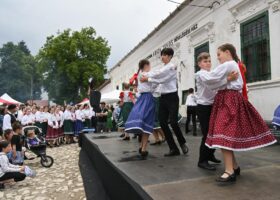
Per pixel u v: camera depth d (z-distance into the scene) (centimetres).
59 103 3775
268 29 804
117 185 372
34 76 7062
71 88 3678
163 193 283
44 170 823
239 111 319
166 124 486
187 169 381
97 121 1612
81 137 1126
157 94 503
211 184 309
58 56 3350
